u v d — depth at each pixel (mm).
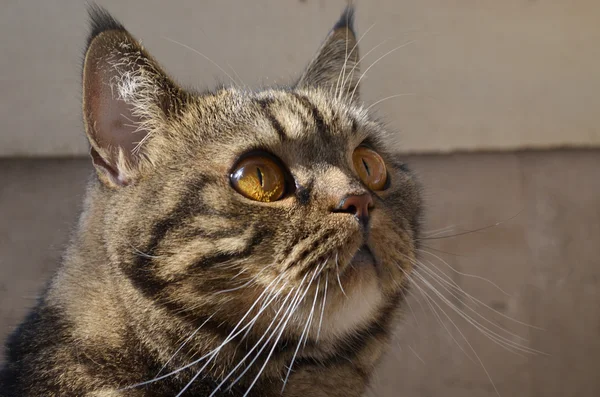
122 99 387
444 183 612
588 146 622
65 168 569
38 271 554
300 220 366
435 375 591
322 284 368
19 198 562
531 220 615
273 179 374
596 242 613
